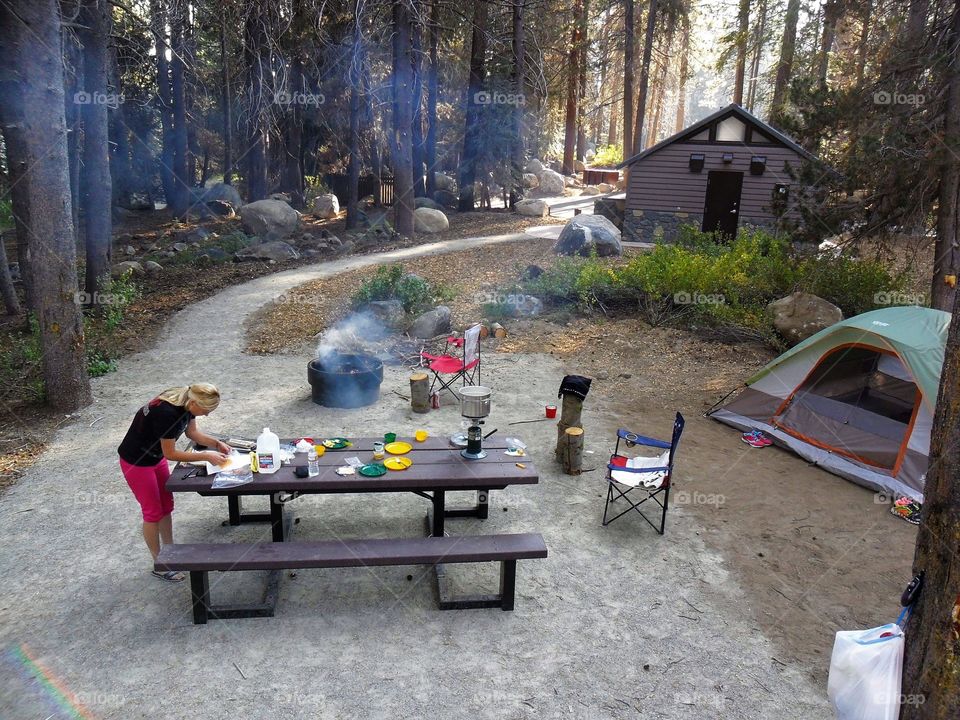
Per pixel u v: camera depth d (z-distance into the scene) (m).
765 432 8.50
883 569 5.82
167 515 5.44
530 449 8.09
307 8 19.77
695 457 8.00
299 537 6.15
